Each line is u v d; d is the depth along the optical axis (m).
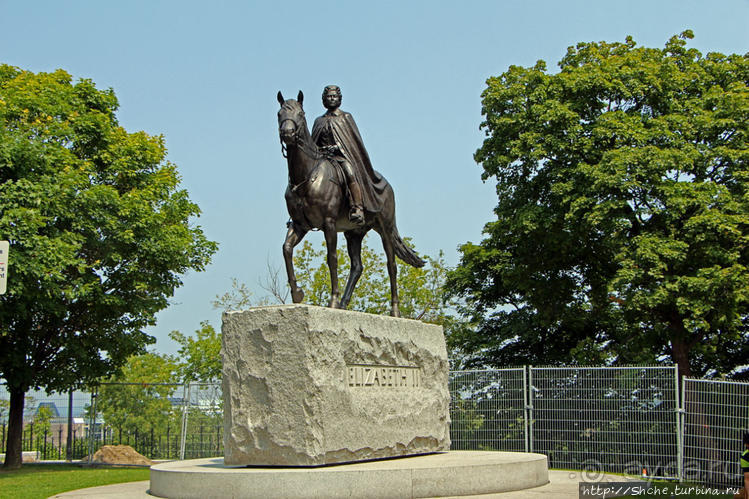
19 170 16.62
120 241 18.91
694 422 14.19
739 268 18.52
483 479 8.92
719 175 21.31
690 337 21.12
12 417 19.02
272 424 8.58
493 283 25.94
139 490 10.15
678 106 21.14
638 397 15.20
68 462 19.56
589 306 23.83
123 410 19.72
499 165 22.55
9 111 17.92
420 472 8.41
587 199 19.89
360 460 9.16
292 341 8.62
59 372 19.47
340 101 10.88
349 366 9.23
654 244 19.28
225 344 9.07
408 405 10.21
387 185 11.30
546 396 16.23
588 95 21.66
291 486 7.93
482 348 25.94
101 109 21.34
